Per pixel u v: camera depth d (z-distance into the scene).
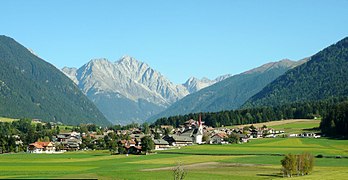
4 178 105.69
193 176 114.38
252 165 145.38
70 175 113.38
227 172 124.62
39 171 123.81
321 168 132.50
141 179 106.75
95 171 125.38
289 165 115.06
